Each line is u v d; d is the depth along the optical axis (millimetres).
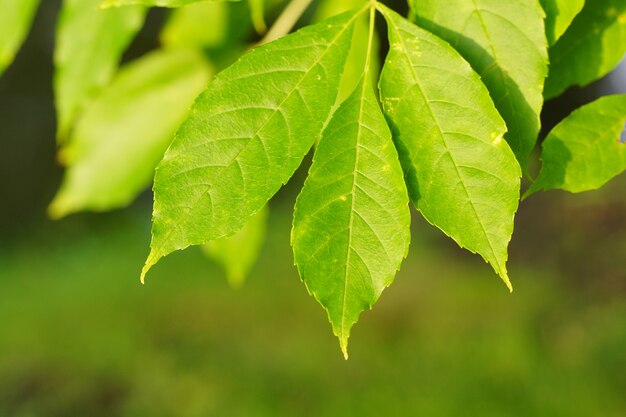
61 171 5816
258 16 634
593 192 3527
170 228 464
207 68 821
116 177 839
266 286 4402
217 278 4645
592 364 2904
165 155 466
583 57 545
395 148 468
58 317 4066
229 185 466
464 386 2898
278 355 3354
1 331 3822
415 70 471
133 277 4805
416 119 469
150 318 3996
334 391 2977
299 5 636
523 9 479
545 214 3734
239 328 3781
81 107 693
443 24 485
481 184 465
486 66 482
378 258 466
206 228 464
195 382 3135
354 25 479
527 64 479
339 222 468
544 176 517
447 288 3963
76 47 688
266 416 2816
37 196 5793
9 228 5664
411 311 3785
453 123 467
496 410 2732
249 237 766
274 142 469
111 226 5875
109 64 689
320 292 468
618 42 543
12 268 5133
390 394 2889
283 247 5215
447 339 3367
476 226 466
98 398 3082
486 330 3371
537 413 2697
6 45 682
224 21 811
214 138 468
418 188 469
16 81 5270
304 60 474
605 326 3041
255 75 472
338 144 469
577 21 542
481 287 3896
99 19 686
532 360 3006
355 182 467
